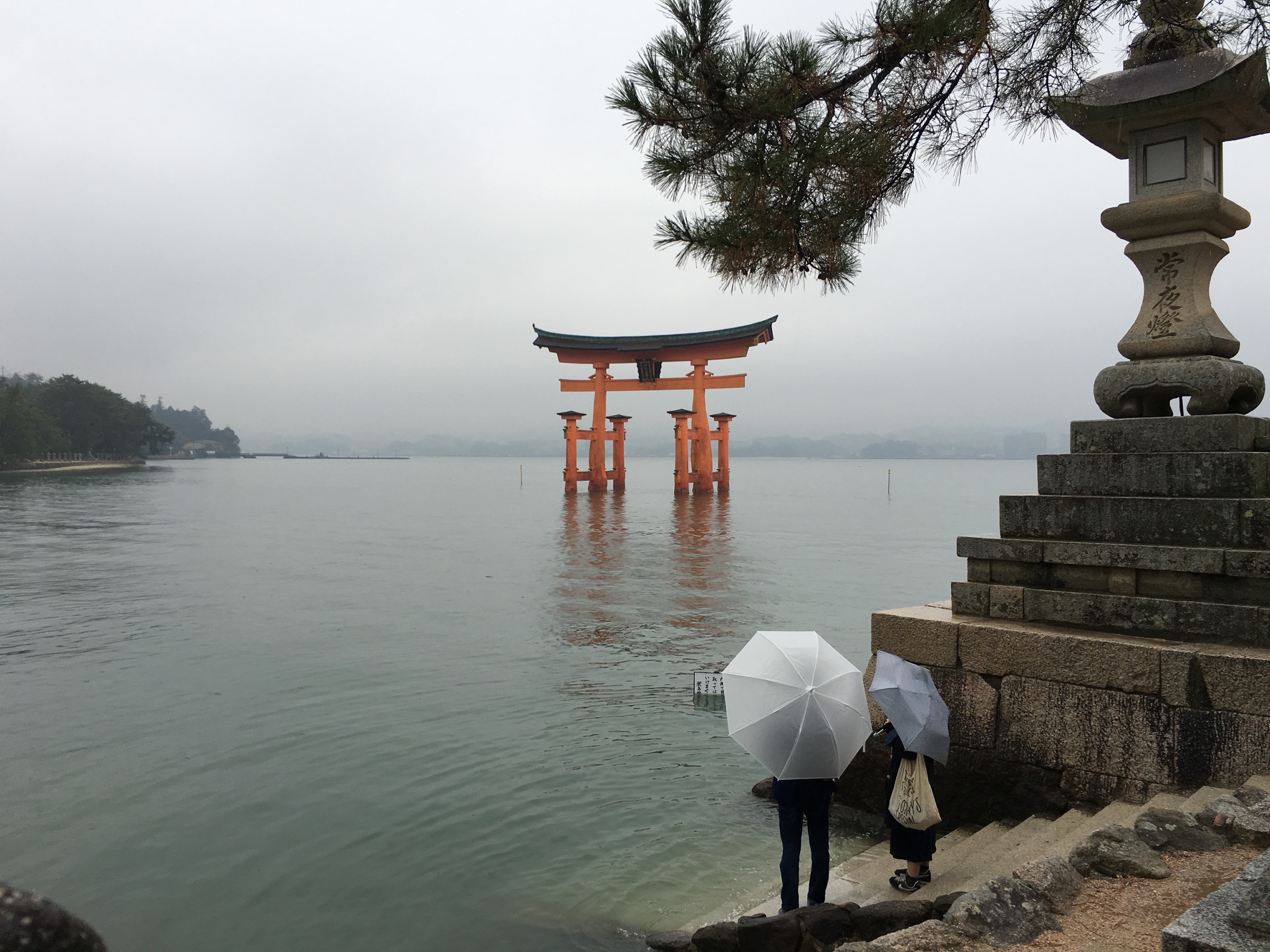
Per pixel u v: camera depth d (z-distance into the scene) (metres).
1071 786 7.09
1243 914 3.35
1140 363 7.77
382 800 9.16
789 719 5.84
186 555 33.84
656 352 71.56
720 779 9.79
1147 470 7.39
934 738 5.93
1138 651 6.75
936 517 58.84
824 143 7.41
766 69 7.45
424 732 11.55
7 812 8.84
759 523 51.91
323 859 7.75
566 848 7.96
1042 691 7.25
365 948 6.26
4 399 128.50
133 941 6.40
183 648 16.84
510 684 14.10
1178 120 7.71
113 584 25.78
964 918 4.18
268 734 11.42
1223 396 7.36
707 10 7.19
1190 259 7.73
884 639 8.20
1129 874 4.61
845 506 73.62
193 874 7.49
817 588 25.78
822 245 8.10
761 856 7.75
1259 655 6.35
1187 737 6.51
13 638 17.80
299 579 27.31
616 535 43.69
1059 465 7.88
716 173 7.91
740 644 17.55
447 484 130.75
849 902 6.14
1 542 38.47
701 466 72.25
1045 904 4.29
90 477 131.00
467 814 8.78
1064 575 7.61
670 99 7.70
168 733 11.48
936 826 6.92
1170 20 7.71
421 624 19.61
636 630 19.05
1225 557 6.72
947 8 7.07
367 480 150.50
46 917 1.05
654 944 6.02
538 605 22.47
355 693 13.56
